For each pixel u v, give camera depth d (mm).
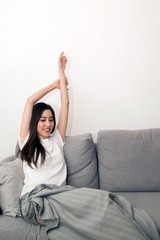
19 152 1873
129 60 2066
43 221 1411
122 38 2051
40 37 2094
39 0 2057
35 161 1689
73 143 1863
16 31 2102
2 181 1560
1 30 2109
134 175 1798
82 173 1828
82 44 2078
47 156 1737
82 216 1359
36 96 1821
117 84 2098
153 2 1999
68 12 2055
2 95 2189
